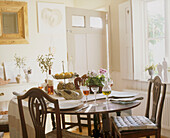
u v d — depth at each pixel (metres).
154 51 3.86
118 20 4.44
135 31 4.12
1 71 4.06
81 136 2.44
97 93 3.12
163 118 3.64
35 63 4.37
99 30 4.92
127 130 2.54
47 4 4.43
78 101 2.64
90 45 4.82
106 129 2.88
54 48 4.54
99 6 4.90
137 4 4.05
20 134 2.76
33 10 4.33
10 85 3.92
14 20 4.16
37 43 4.38
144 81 4.01
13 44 4.16
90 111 2.29
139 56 4.09
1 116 3.35
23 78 4.27
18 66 4.22
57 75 3.08
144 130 2.57
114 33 4.57
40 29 4.39
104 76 2.88
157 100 2.77
